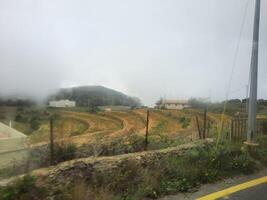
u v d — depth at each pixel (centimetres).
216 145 905
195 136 1250
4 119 5406
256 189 700
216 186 709
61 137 1309
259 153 965
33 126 3978
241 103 2781
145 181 647
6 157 1054
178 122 4638
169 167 729
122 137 1161
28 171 591
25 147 1202
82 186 566
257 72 1021
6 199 499
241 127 1168
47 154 784
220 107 4703
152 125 4706
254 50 1026
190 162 796
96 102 14275
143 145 982
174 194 646
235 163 837
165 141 1099
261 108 3284
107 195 573
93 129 4444
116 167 659
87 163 633
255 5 1021
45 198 528
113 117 7706
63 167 602
